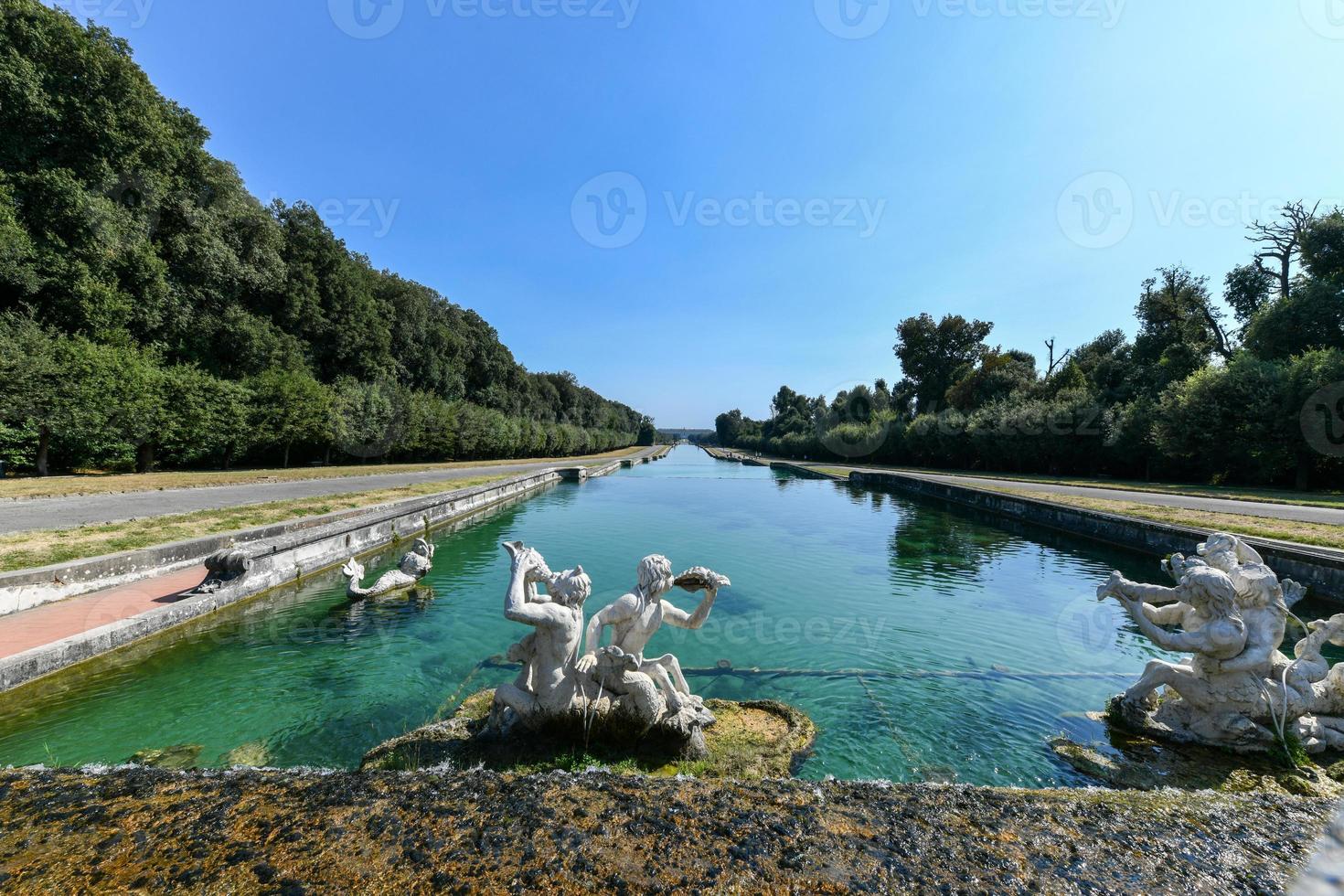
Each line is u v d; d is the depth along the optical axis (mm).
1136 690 5156
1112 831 2508
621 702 4258
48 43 20266
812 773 4676
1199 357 32062
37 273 19812
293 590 10109
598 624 4352
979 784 4559
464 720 4844
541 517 20656
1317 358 21562
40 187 19922
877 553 14477
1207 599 4613
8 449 18516
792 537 16781
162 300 24406
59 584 7758
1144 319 36562
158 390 21906
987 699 6254
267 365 30656
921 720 5730
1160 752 4723
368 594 9648
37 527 10336
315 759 4910
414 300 49531
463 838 2309
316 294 35844
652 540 15977
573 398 94938
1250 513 14727
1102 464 33812
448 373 52844
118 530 10164
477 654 7410
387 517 14492
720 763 4320
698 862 2197
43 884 1988
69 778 2768
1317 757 4465
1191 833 2506
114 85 22078
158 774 2824
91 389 19109
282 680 6508
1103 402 33469
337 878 2053
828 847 2320
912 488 30094
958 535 17172
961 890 2082
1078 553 14438
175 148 24984
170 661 6949
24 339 17906
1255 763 4453
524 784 2768
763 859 2221
